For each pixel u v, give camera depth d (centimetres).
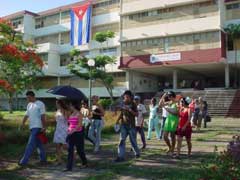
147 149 1230
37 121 1004
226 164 666
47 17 5303
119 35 4225
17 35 2298
